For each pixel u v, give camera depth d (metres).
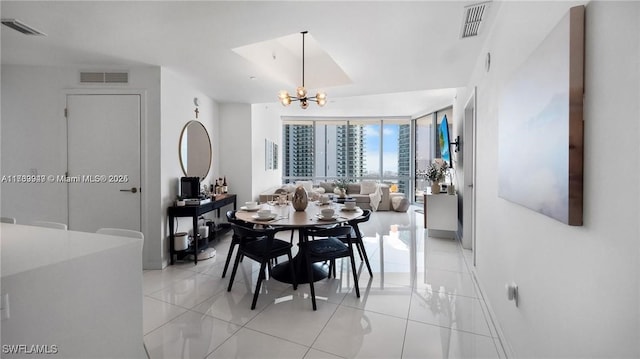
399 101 6.45
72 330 1.15
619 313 0.81
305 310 2.42
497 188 2.12
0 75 3.42
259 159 6.27
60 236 1.51
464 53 2.93
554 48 1.11
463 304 2.53
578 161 0.97
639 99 0.74
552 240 1.22
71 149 3.46
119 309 1.33
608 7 0.85
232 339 2.02
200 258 3.75
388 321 2.25
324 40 2.69
